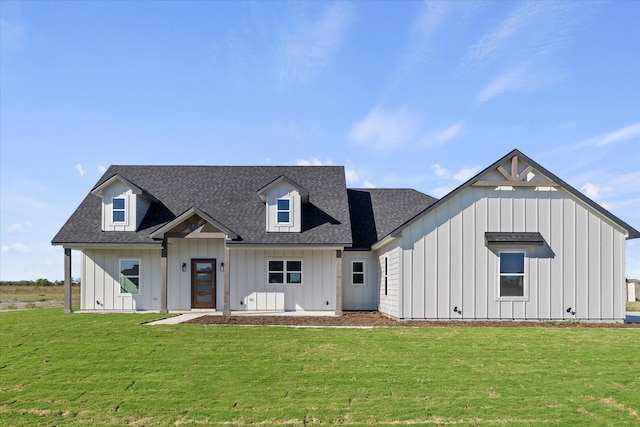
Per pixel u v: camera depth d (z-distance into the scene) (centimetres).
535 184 1844
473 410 884
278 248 2175
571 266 1834
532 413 870
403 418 850
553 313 1820
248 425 825
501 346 1350
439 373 1095
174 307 2305
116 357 1222
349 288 2430
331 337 1462
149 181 2619
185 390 986
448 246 1836
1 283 6506
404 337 1467
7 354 1263
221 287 2319
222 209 2389
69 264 2220
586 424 822
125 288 2316
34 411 884
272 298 2300
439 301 1823
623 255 1842
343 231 2241
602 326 1714
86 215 2369
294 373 1093
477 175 1838
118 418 852
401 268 1830
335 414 866
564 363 1180
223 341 1399
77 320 1831
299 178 2650
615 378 1066
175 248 2323
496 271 1828
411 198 2805
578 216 1848
